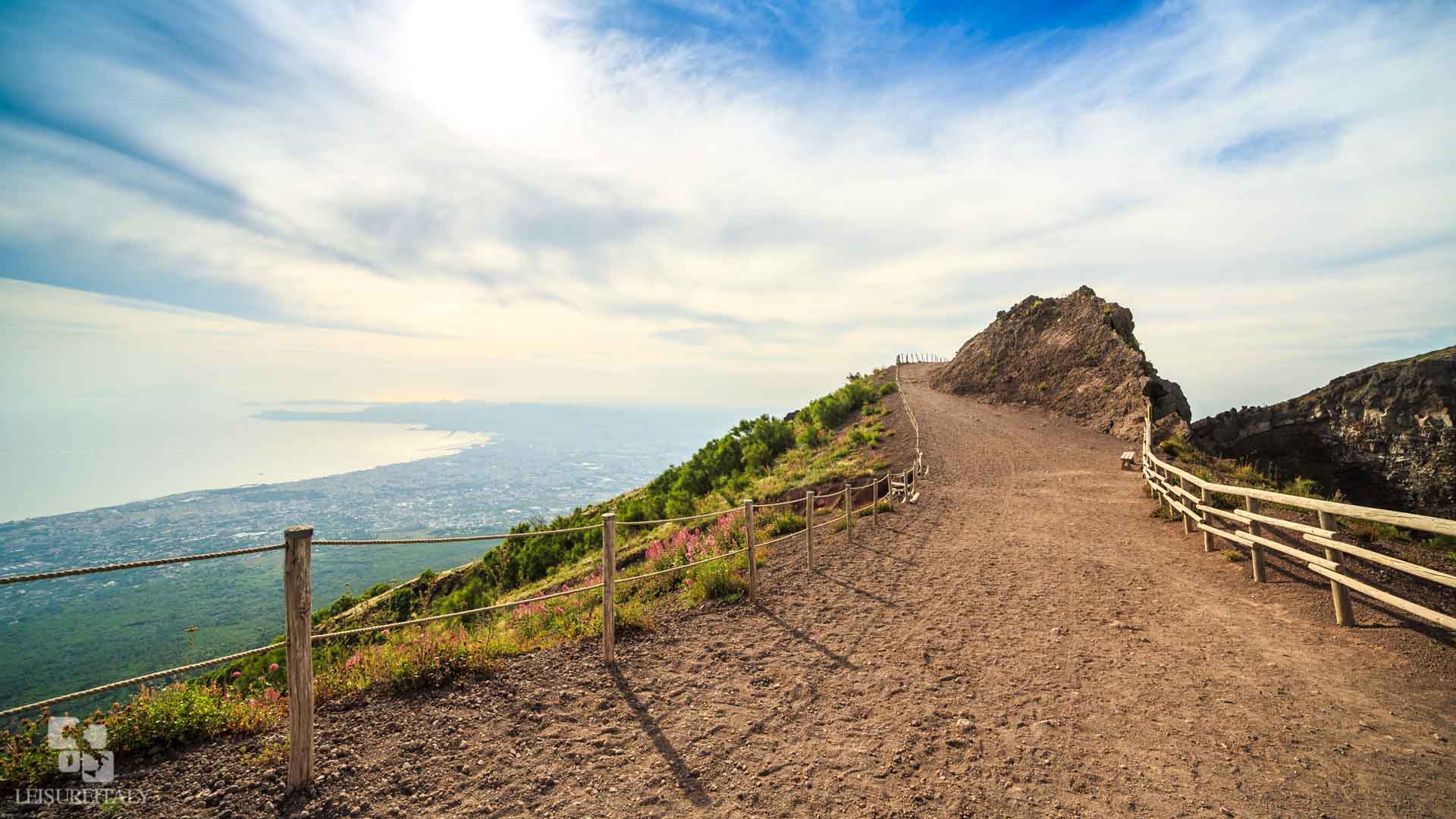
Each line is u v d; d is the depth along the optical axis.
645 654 7.17
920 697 5.93
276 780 4.29
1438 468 35.31
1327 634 6.95
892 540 14.38
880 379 68.50
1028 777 4.47
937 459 30.34
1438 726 4.93
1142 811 4.04
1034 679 6.27
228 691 5.46
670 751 4.93
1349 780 4.29
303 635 4.21
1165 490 16.11
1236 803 4.08
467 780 4.43
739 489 28.64
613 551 6.84
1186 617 7.95
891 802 4.20
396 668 6.07
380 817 3.99
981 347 59.41
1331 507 7.24
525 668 6.61
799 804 4.20
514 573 25.16
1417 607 6.00
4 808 3.79
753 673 6.62
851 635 7.84
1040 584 10.05
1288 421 41.06
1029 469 27.45
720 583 9.95
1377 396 38.41
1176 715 5.36
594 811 4.12
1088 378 46.59
